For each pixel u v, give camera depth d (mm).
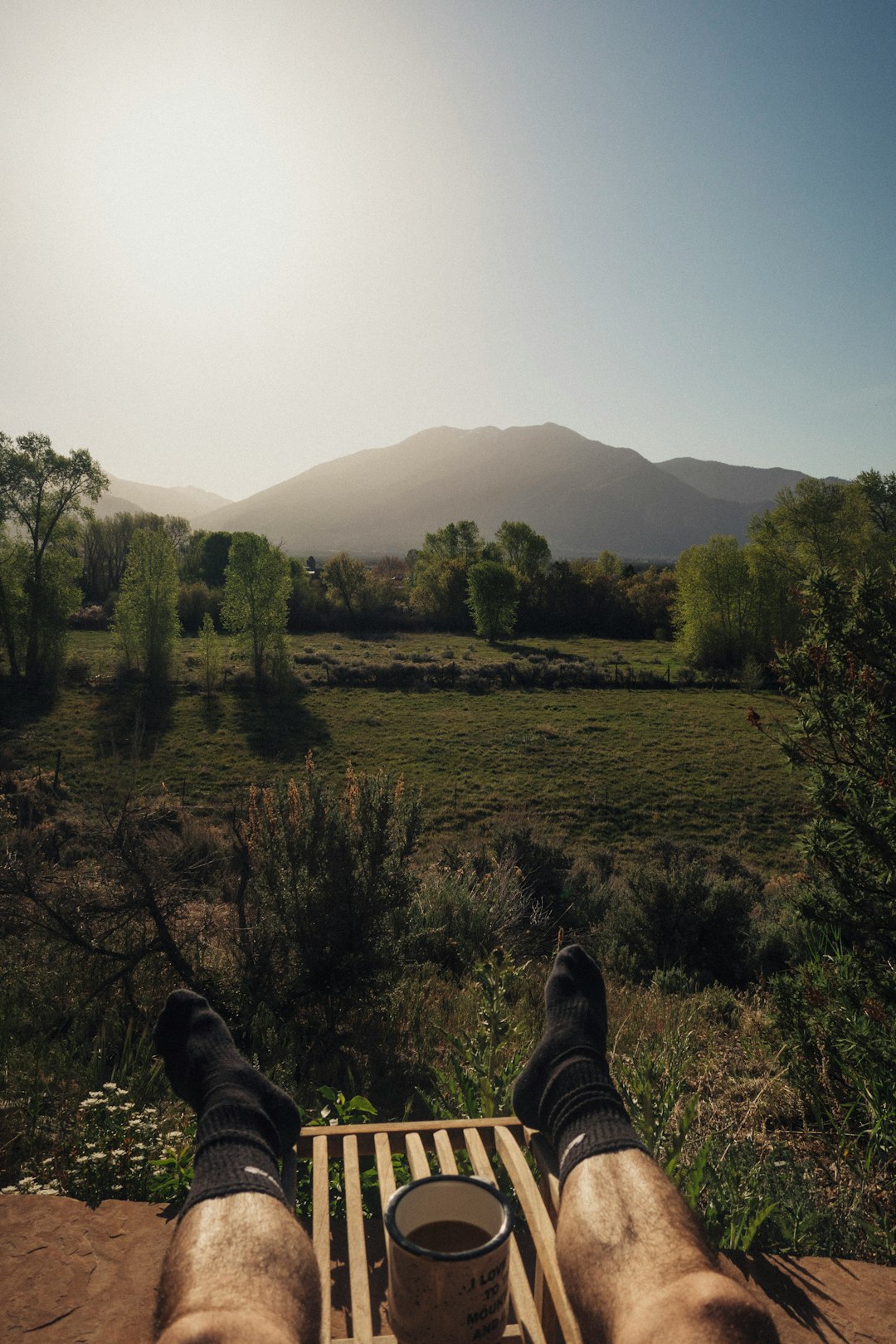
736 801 28297
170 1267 839
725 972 9875
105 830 5875
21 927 6406
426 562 87125
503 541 85688
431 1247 1137
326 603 72438
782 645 3086
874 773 2809
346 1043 5344
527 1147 1819
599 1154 1016
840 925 3062
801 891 3213
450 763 31891
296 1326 740
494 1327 1079
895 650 2867
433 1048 5230
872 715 2787
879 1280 1867
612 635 70812
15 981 5562
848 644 2895
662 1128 2389
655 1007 6172
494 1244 1048
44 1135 3166
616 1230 860
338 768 30766
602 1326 782
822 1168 3006
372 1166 2365
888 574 2967
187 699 40281
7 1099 3461
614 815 27031
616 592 73812
